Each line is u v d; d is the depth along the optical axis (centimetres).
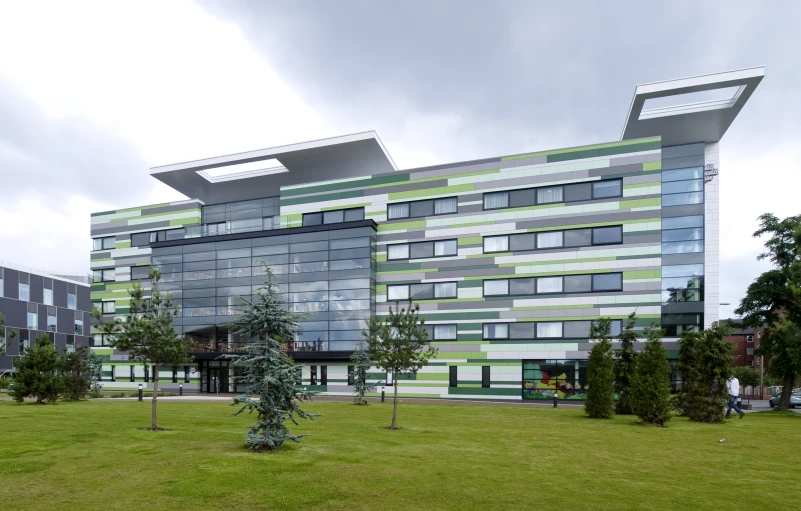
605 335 2259
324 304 3722
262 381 1159
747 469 1106
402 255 3700
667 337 3375
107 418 1772
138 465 997
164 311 1658
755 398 5800
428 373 3491
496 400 3306
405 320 1739
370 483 908
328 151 3922
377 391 3559
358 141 3766
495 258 3456
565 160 3366
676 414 2286
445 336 3509
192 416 1873
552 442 1441
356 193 3875
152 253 4394
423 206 3700
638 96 3166
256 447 1167
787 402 2728
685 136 3516
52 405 2323
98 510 724
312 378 3716
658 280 3098
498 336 3384
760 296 2828
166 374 4359
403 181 3756
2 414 1858
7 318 6122
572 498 848
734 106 3128
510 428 1736
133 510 727
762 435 1634
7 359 5991
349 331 3622
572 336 3219
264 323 1187
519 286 3384
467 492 869
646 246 3141
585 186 3312
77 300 7481
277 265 3916
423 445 1336
